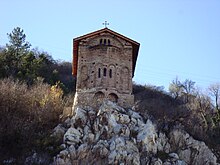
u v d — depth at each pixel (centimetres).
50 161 4316
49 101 5800
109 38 5556
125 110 5016
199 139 5825
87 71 5316
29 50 9556
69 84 8794
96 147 4353
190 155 5016
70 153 4325
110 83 5231
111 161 4225
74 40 5459
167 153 4688
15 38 9331
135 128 4772
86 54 5422
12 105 5547
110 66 5334
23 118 5334
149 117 5397
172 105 8456
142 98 9588
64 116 5231
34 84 7169
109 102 4925
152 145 4606
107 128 4628
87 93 5153
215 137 6406
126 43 5578
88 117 4822
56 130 4809
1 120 5162
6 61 8062
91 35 5525
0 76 7312
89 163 4178
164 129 5278
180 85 10481
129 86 5319
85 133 4628
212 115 7294
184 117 6169
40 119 5241
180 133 5212
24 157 4444
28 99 5819
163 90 10644
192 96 9469
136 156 4325
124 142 4419
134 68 6131
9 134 4847
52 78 8475
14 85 6162
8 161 4366
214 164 5138
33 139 4791
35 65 8462
